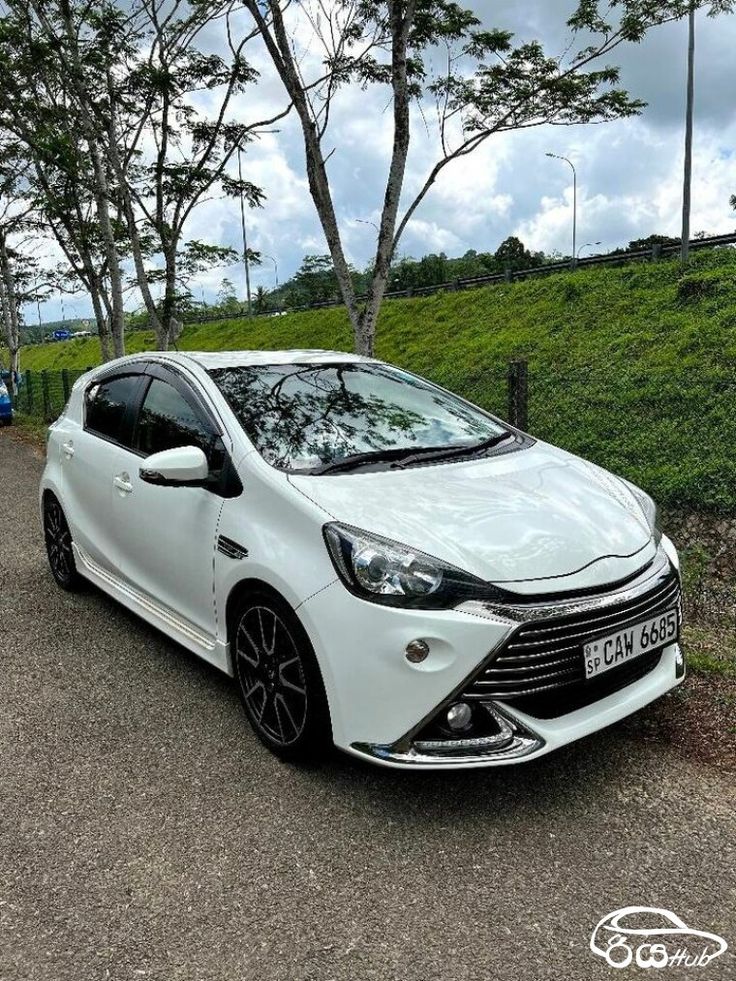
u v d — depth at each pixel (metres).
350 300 6.97
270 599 2.89
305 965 2.08
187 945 2.16
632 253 21.58
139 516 3.79
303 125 6.69
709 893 2.31
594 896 2.31
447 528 2.73
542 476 3.25
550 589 2.56
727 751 3.03
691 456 7.19
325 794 2.83
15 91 10.27
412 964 2.08
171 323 10.60
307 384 3.75
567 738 2.62
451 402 4.03
